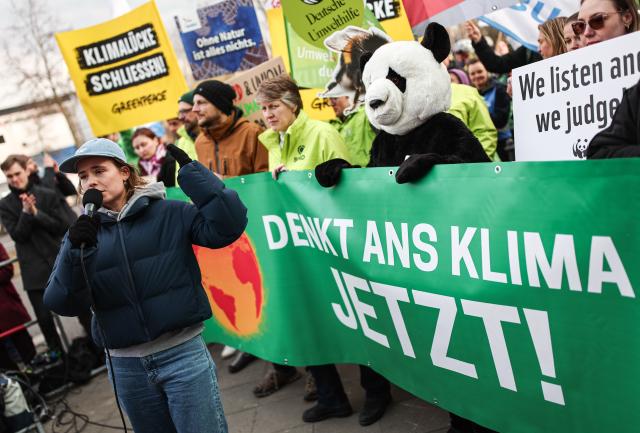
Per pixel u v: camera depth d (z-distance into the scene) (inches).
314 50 149.3
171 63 175.0
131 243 87.6
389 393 127.6
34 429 162.1
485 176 76.5
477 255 80.0
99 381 195.0
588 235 66.6
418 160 84.2
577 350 71.1
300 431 128.3
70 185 208.7
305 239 114.3
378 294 99.6
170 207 91.0
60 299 87.6
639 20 108.5
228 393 156.6
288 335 124.1
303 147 131.0
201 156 163.3
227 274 136.3
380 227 95.5
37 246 193.9
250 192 121.0
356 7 138.7
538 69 98.8
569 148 97.0
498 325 79.7
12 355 197.2
